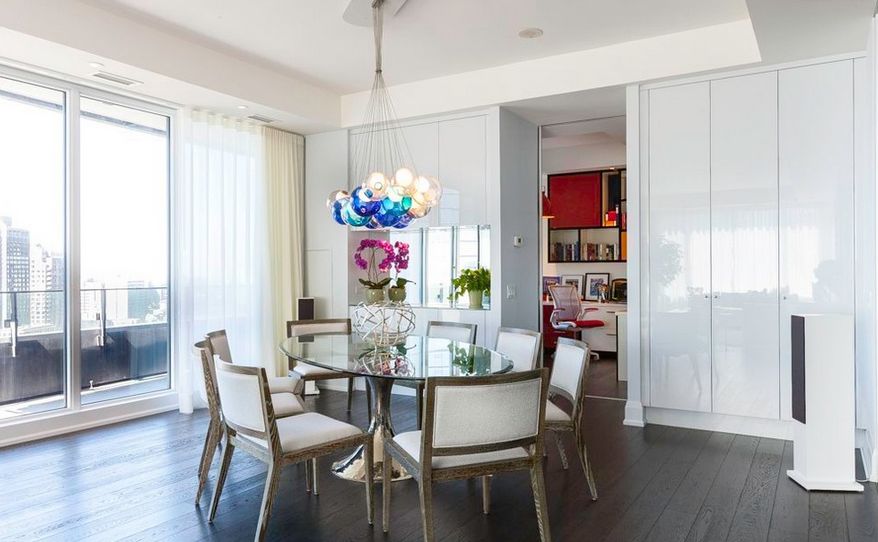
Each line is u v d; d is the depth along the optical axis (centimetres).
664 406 447
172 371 506
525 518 284
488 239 545
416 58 473
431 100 529
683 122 437
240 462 365
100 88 448
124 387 479
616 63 445
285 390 375
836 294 389
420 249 590
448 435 228
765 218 410
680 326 440
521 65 484
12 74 401
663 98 443
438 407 226
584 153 779
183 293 497
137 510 292
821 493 311
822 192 393
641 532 267
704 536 263
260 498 309
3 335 406
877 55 319
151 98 477
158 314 502
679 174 439
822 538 261
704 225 431
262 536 247
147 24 404
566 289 761
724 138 423
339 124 579
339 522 279
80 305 444
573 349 322
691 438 414
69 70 407
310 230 610
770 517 282
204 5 374
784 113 404
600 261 819
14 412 411
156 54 414
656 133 446
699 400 434
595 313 803
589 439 414
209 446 299
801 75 398
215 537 263
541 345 368
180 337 496
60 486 323
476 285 532
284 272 586
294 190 601
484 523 278
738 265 420
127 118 480
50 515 286
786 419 406
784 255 405
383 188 364
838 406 317
